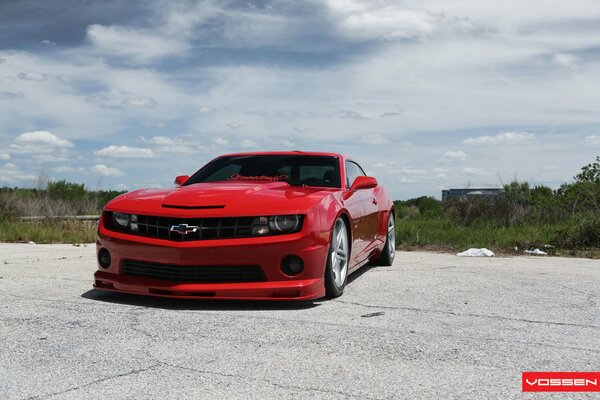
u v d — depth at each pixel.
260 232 4.12
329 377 2.62
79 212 15.21
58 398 2.35
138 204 4.45
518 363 2.86
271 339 3.26
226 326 3.56
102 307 4.09
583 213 12.76
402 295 4.70
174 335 3.34
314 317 3.83
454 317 3.87
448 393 2.44
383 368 2.76
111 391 2.43
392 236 7.00
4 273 5.73
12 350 3.02
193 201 4.31
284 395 2.39
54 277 5.46
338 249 4.71
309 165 5.55
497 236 9.99
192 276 4.19
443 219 14.10
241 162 5.69
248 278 4.16
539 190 14.38
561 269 6.54
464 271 6.29
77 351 3.00
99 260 4.57
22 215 13.70
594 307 4.27
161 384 2.52
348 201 5.03
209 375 2.64
